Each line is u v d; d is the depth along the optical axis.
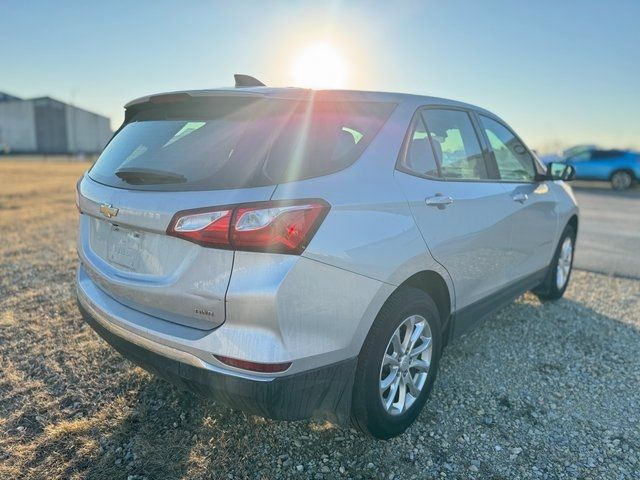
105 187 2.53
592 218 10.71
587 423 2.85
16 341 3.74
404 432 2.74
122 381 3.18
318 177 2.19
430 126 2.93
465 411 2.95
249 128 2.26
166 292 2.20
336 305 2.14
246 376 2.01
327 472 2.42
